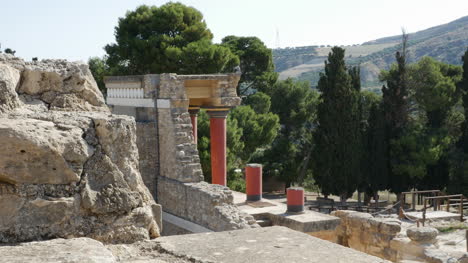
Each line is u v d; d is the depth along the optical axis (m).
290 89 51.81
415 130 40.84
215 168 22.58
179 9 42.25
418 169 38.72
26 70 6.70
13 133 4.64
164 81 19.98
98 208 5.06
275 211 19.64
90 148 5.16
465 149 41.91
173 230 19.11
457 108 51.97
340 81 38.75
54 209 4.79
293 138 51.41
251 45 51.25
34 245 4.11
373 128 40.50
